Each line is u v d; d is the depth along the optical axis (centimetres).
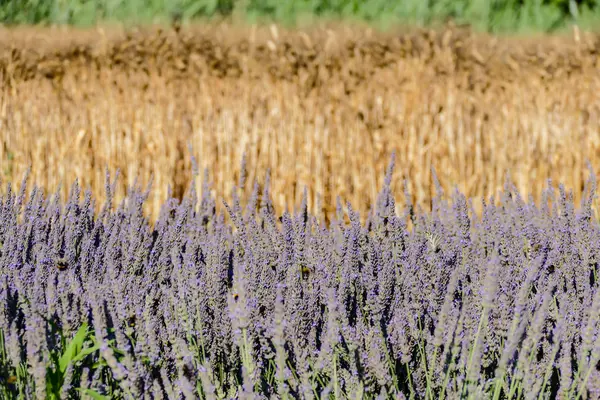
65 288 841
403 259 981
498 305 803
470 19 2506
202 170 2452
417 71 2458
